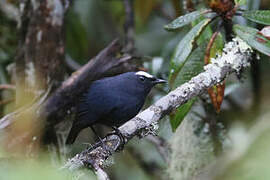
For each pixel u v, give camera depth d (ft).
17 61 36.70
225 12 26.16
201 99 34.30
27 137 32.76
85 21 47.65
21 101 36.19
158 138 37.11
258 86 39.42
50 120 33.73
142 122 23.56
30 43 36.14
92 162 21.54
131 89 30.89
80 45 44.86
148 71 38.55
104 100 30.22
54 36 36.14
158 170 41.22
